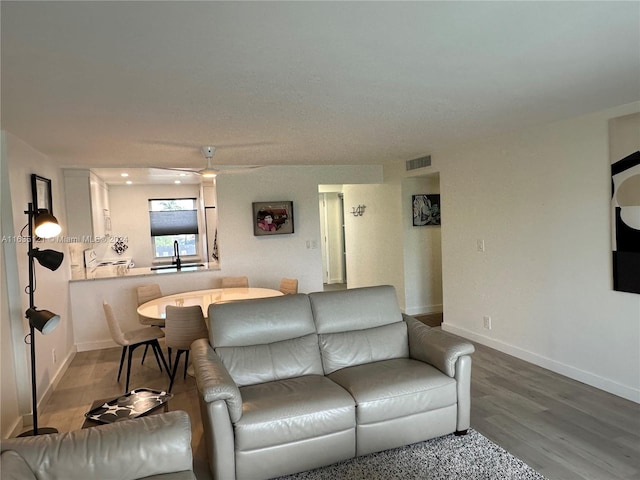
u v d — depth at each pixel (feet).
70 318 16.74
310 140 13.73
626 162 10.51
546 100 9.91
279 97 8.88
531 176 13.24
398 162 20.36
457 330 17.02
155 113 9.66
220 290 16.79
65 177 17.26
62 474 5.61
